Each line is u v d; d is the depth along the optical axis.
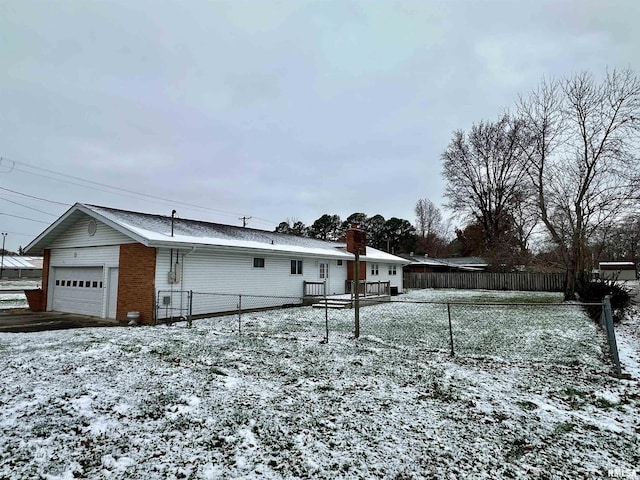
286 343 8.66
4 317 13.40
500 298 21.91
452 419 4.50
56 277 15.52
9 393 4.81
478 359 7.50
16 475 2.99
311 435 3.93
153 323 11.73
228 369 6.38
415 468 3.32
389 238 52.97
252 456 3.44
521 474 3.29
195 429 3.96
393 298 22.41
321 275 20.72
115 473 3.07
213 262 14.23
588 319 13.12
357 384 5.73
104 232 13.51
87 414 4.22
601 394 5.45
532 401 5.16
